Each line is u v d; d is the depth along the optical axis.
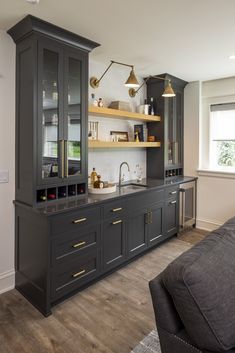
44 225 2.12
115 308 2.24
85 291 2.49
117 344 1.83
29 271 2.33
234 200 3.95
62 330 1.97
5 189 2.43
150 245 3.30
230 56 3.02
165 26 2.28
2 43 2.30
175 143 4.19
